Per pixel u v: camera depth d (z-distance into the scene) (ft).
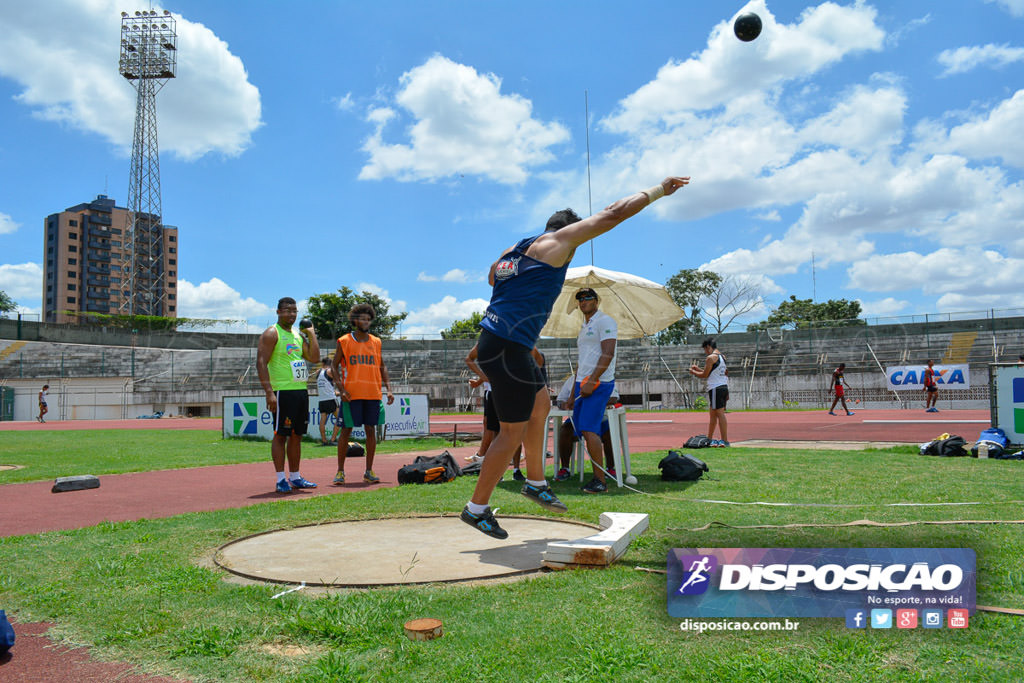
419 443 42.96
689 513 14.75
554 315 27.78
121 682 6.64
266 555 11.84
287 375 21.47
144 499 19.99
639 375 137.49
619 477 20.03
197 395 148.05
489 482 11.57
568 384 21.88
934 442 29.25
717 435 49.57
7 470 29.50
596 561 10.26
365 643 7.40
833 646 7.04
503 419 11.35
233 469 29.55
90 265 440.04
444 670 6.58
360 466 30.37
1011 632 7.29
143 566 11.12
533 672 6.47
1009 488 18.16
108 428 84.12
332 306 201.16
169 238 473.67
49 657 7.30
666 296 26.32
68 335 173.68
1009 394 30.40
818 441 39.52
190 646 7.40
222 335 192.75
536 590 9.20
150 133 230.07
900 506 15.16
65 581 10.19
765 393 124.26
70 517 16.94
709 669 6.42
